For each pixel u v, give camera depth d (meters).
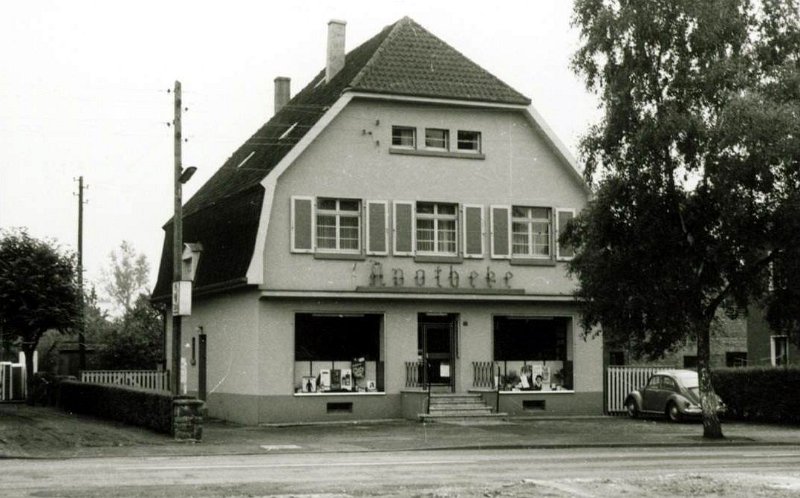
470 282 33.91
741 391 35.59
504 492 14.27
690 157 25.53
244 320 32.56
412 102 33.50
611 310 27.22
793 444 26.33
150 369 47.81
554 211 35.19
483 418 32.53
